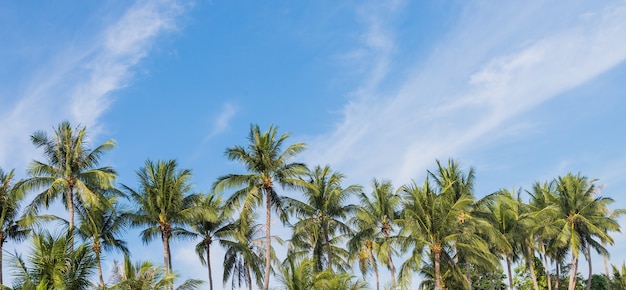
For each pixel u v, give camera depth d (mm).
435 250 41188
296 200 47188
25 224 38812
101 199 40156
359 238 48625
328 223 47844
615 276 70750
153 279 30031
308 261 36000
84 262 27156
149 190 40812
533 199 57625
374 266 51844
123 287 29250
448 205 42375
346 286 35562
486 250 43438
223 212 43875
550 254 60188
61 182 38438
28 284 24516
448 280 49719
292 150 42031
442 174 52125
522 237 54344
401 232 44312
